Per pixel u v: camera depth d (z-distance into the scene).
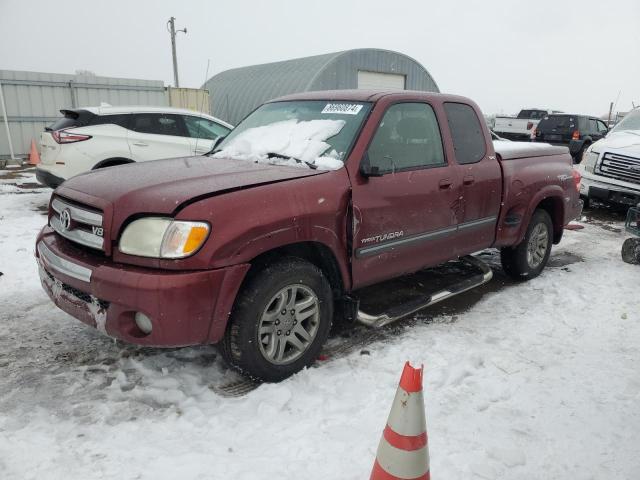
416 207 3.85
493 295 4.97
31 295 4.57
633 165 8.55
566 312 4.57
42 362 3.45
